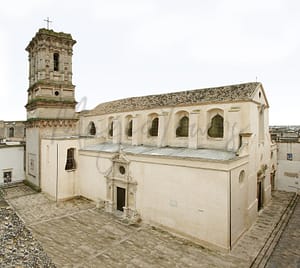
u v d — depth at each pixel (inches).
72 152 1206.3
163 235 799.1
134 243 740.0
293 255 672.4
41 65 1318.9
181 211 791.1
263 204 1044.5
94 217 942.4
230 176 705.0
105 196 1061.8
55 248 698.2
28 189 1337.4
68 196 1165.7
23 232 415.2
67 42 1397.6
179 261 644.1
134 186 924.0
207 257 666.8
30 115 1432.1
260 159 992.2
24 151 1499.8
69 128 1406.3
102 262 630.5
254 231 828.6
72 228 839.7
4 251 360.5
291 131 1972.2
